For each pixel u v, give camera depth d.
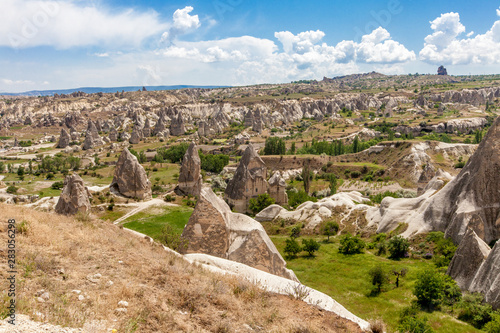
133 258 15.82
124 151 78.12
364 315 32.22
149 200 78.31
